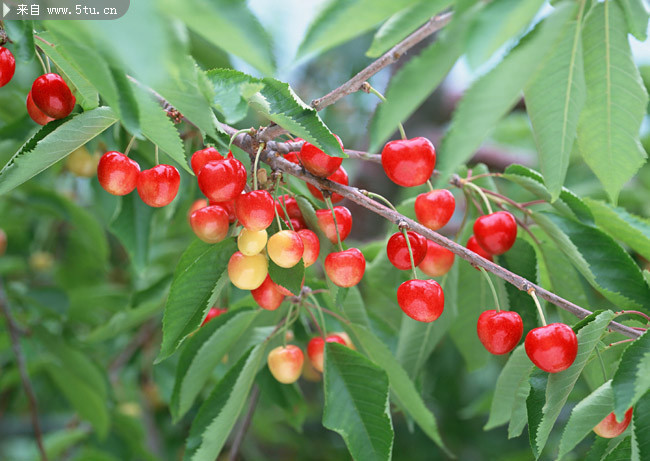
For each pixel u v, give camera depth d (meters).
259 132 0.54
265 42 0.39
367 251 0.68
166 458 1.03
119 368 0.93
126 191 0.54
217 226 0.54
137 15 0.30
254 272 0.53
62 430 0.98
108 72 0.43
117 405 0.89
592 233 0.57
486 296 0.64
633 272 0.55
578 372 0.50
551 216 0.58
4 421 1.06
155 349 0.98
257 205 0.51
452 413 1.13
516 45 0.41
